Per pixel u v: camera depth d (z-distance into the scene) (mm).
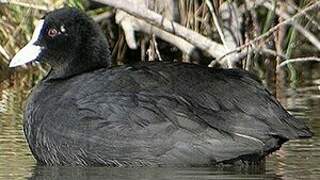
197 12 17922
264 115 11219
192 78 11570
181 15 17875
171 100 11344
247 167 11266
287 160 11648
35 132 11781
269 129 11078
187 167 11211
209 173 10906
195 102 11328
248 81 11633
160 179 10578
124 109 11359
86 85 11688
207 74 11641
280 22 16875
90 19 12609
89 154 11398
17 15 18156
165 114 11250
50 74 12570
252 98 11375
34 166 11570
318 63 19578
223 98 11336
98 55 12562
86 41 12539
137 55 18797
